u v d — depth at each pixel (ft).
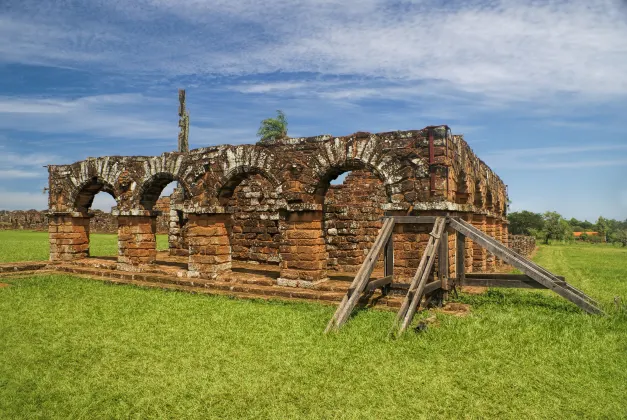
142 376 21.47
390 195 38.14
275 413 17.88
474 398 19.27
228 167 44.93
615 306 34.09
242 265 58.90
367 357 23.86
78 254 57.98
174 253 69.67
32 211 178.70
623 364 23.09
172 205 70.03
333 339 26.78
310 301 37.63
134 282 47.11
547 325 29.55
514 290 43.39
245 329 29.07
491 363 22.99
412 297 30.94
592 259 95.91
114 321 30.99
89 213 59.11
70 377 21.33
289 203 41.63
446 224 36.04
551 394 19.72
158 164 49.93
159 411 18.02
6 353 24.36
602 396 19.44
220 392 19.70
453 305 36.06
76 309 34.58
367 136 39.29
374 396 19.39
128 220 51.08
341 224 55.72
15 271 53.11
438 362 23.21
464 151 45.52
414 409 18.31
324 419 17.43
